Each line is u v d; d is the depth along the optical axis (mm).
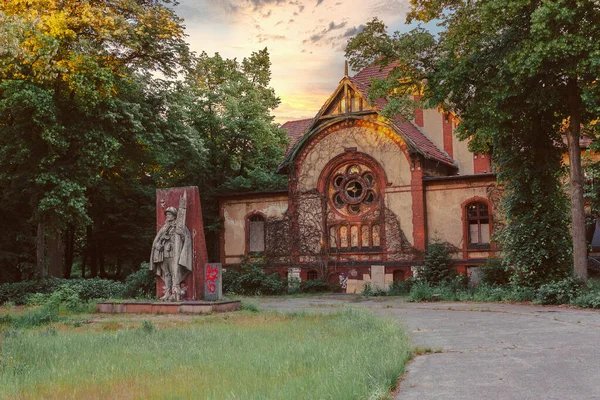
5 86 22984
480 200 29812
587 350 9688
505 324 14422
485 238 29812
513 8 18359
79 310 21016
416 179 31344
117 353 10375
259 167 38094
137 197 37406
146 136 29375
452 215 30500
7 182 27031
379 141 32656
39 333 13852
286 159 34969
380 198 32344
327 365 8016
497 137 22188
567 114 21312
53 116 23875
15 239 30156
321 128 34062
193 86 36531
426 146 33625
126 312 20625
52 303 21219
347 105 33531
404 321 15688
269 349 10188
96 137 25984
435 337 12258
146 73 30016
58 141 24547
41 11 24344
